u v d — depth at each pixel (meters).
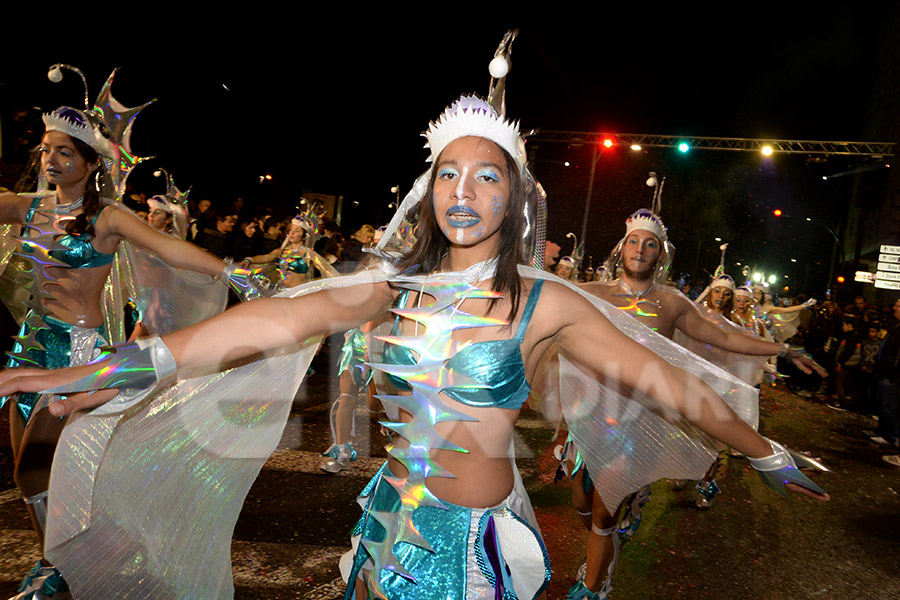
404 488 1.86
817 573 4.57
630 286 4.00
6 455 4.89
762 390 13.69
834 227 36.09
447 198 1.83
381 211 21.41
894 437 9.51
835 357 13.47
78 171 3.24
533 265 2.04
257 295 3.52
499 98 2.00
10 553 3.45
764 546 4.98
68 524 1.87
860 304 16.39
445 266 1.99
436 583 1.78
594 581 3.35
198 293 3.96
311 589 3.40
